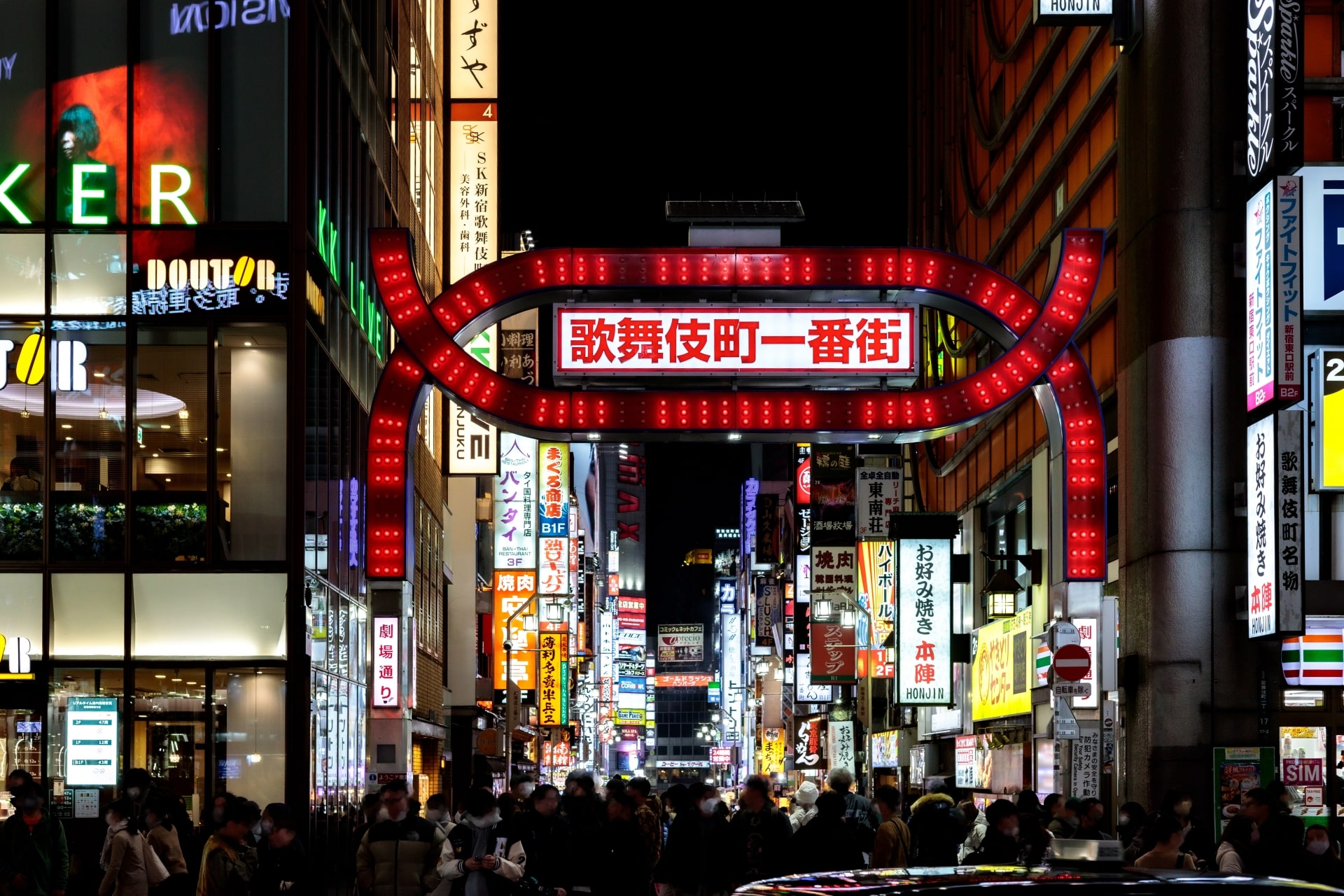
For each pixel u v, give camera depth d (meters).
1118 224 28.81
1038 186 36.72
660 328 22.67
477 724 56.19
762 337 22.64
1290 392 22.88
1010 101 41.31
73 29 24.52
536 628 65.50
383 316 33.44
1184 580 25.50
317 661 25.28
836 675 52.53
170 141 24.41
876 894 5.14
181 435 24.06
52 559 23.83
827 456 53.88
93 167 24.31
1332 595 24.78
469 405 22.64
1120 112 28.64
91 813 23.30
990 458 42.31
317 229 25.59
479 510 62.38
